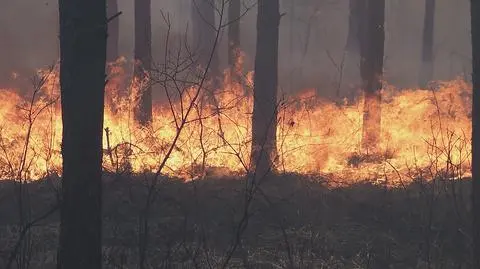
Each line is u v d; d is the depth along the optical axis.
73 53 6.48
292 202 13.27
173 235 10.72
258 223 12.14
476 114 8.99
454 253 10.36
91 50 6.53
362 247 10.88
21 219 7.64
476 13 8.97
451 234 11.08
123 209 12.34
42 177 15.38
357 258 10.22
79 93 6.51
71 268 6.59
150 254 9.74
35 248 10.13
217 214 12.38
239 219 12.19
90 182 6.62
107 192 12.76
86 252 6.62
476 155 8.96
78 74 6.49
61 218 6.69
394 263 10.20
